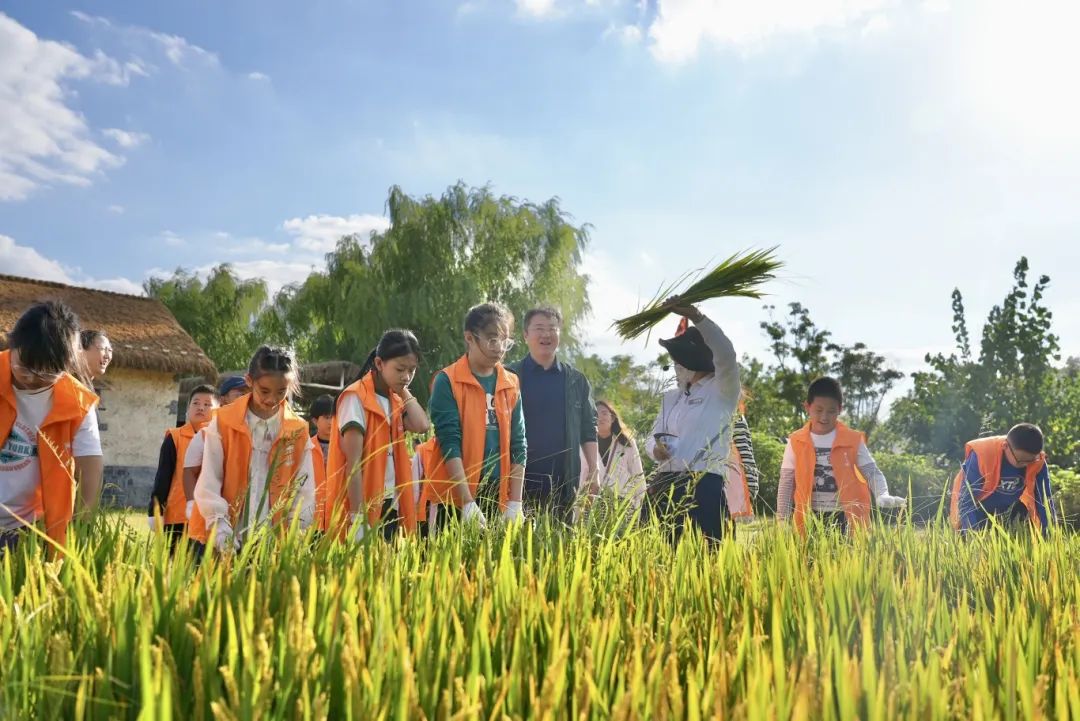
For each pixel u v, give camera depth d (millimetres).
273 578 2512
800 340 28844
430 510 5172
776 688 1699
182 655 1981
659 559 3738
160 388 22703
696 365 5344
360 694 1631
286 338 39031
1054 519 5027
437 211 33562
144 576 2412
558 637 2070
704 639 2348
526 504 5387
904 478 14953
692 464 5086
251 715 1584
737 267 4555
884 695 1734
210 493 4426
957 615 2648
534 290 34062
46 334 3898
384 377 5098
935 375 18812
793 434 6832
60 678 1696
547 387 5676
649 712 1683
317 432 6211
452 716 1587
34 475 4074
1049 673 2148
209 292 42406
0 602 2318
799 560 3559
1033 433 6398
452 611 2268
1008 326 17578
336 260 35250
